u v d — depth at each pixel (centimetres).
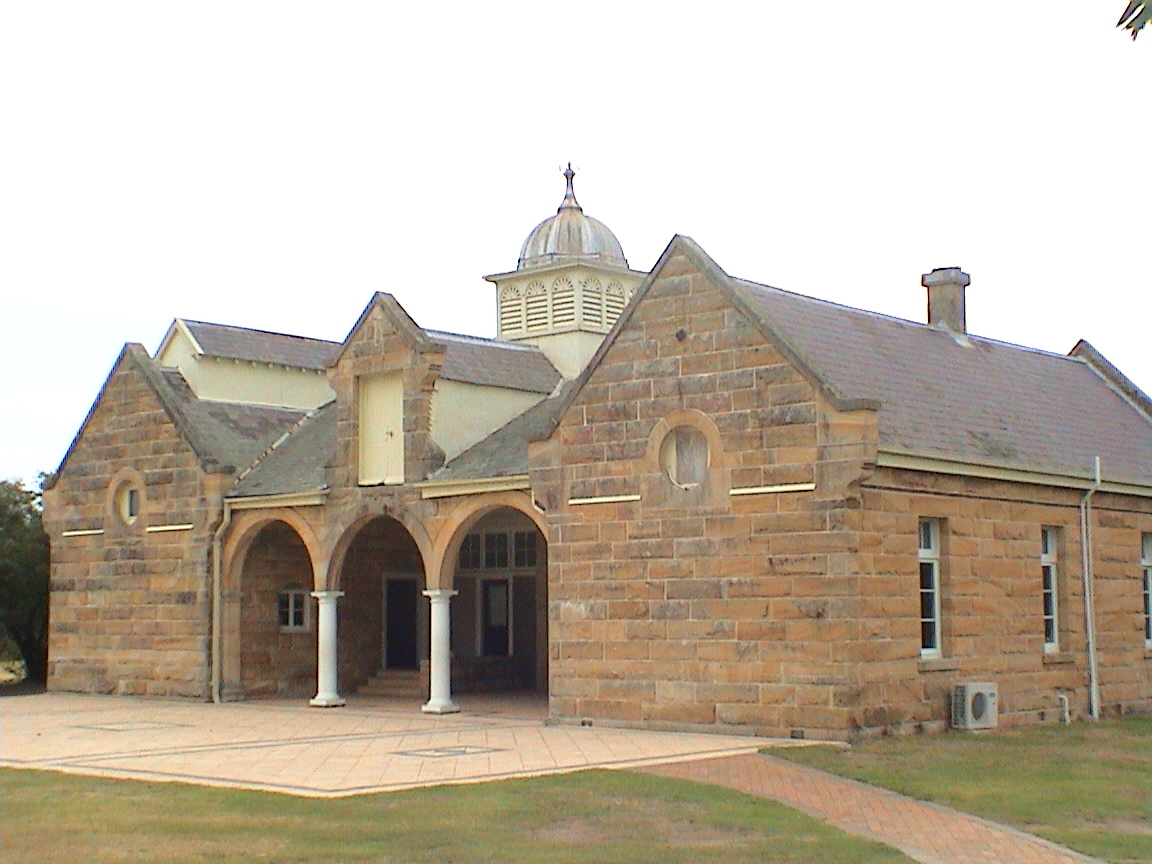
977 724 2203
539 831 1356
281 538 3100
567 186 3378
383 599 3195
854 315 2552
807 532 2073
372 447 2766
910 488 2161
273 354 3381
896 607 2111
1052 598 2502
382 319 2741
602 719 2277
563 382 3047
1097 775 1769
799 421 2092
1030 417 2598
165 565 3066
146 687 3078
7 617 3788
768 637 2103
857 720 2022
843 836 1361
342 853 1251
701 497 2189
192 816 1421
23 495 3875
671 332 2247
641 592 2247
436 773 1719
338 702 2798
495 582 3181
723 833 1363
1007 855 1316
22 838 1329
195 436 3038
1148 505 2730
